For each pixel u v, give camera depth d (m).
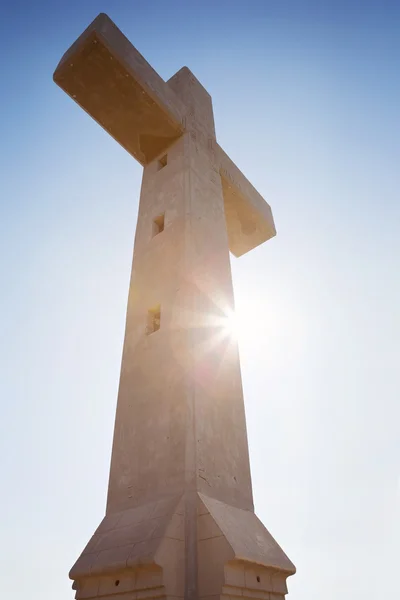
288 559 9.02
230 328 11.88
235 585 7.55
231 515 8.70
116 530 8.65
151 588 7.38
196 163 14.09
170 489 8.65
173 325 10.75
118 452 10.04
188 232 11.93
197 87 16.72
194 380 9.69
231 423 10.38
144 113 14.03
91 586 8.20
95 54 12.62
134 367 11.00
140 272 12.55
